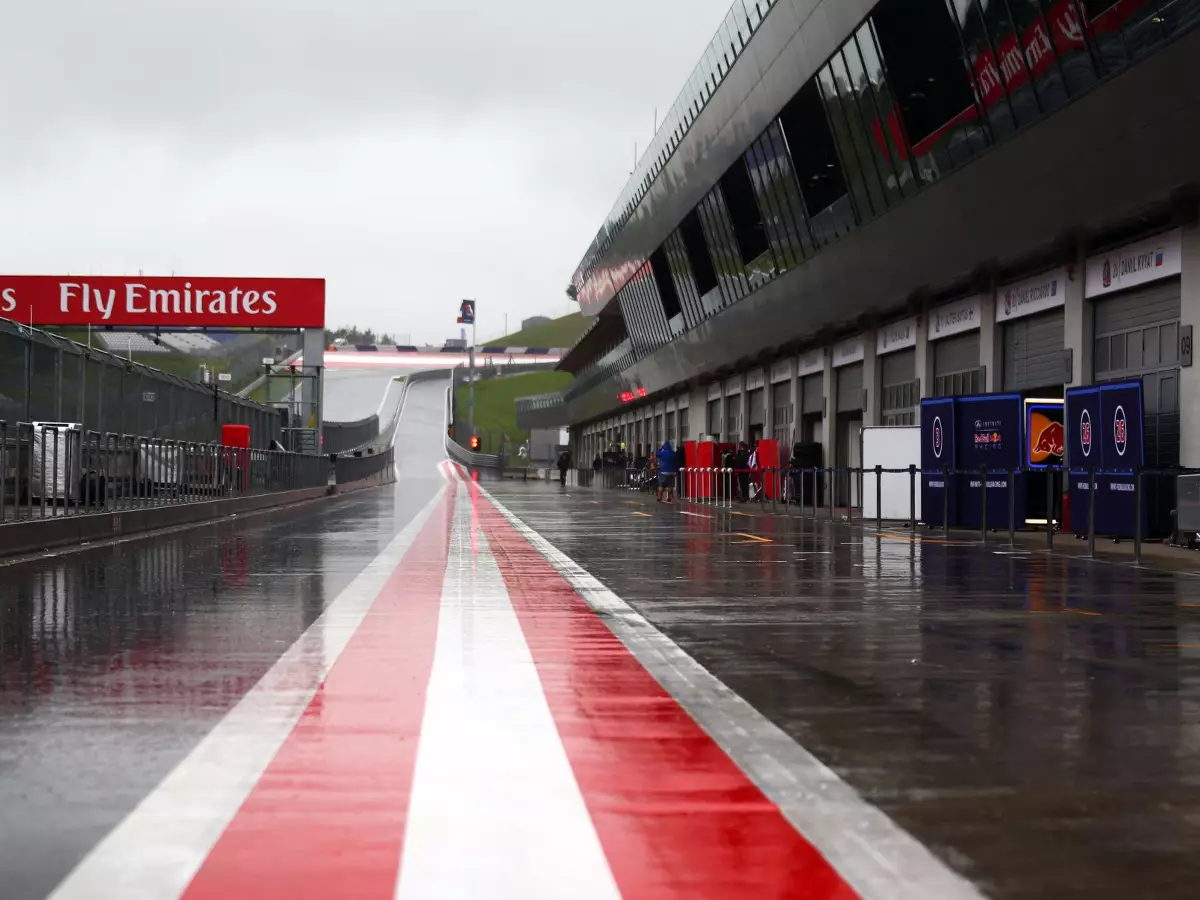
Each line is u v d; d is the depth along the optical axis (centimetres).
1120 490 1730
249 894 311
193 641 745
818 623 854
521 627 820
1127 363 2023
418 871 329
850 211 2702
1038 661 688
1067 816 384
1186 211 1795
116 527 1855
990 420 2067
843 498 3478
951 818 381
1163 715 539
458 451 9631
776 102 2792
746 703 562
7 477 1446
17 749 464
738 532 2042
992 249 2230
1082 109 1738
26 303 4294
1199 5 1470
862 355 3259
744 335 3859
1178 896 313
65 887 316
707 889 316
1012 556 1506
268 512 2811
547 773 432
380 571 1251
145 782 417
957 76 2275
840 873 329
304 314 4397
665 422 6069
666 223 4134
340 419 10906
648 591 1066
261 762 445
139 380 2420
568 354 8569
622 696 577
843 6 2277
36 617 862
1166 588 1104
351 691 584
